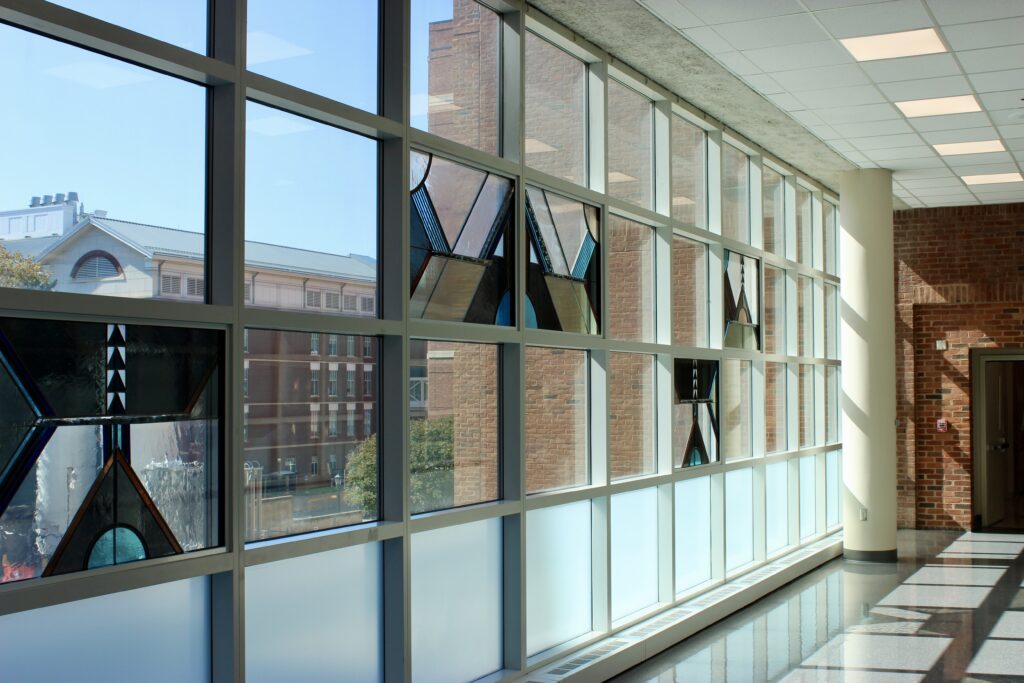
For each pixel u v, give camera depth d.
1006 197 12.65
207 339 3.91
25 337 3.29
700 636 7.59
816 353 12.02
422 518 5.07
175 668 3.80
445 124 5.39
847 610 8.52
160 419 3.72
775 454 10.40
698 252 8.73
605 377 6.82
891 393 10.95
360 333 4.68
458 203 5.43
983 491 13.57
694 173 8.68
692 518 8.46
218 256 3.94
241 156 3.96
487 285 5.66
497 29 5.93
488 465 5.78
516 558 5.85
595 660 6.23
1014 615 8.28
